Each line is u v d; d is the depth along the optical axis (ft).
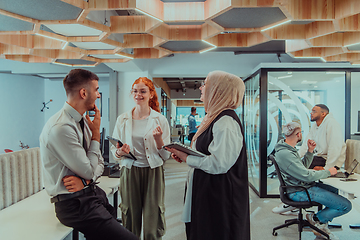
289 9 6.68
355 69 13.89
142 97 6.72
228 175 4.25
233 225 4.16
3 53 10.44
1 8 6.10
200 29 8.91
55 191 4.26
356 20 7.70
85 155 4.42
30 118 21.54
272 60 18.06
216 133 4.18
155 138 6.03
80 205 4.23
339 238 8.93
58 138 4.09
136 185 6.39
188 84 39.47
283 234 9.25
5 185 6.44
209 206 4.27
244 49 17.19
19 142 20.38
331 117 10.79
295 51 11.18
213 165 4.09
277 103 14.30
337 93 14.12
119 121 6.83
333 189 9.69
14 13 6.41
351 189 7.65
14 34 7.97
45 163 4.29
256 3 6.17
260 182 14.15
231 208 4.19
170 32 8.91
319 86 14.19
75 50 9.89
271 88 14.34
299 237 8.72
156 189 6.42
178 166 24.36
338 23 7.34
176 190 15.38
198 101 63.05
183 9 7.23
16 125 20.20
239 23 7.50
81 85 4.42
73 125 4.35
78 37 8.64
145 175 6.40
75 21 6.89
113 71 17.88
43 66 17.76
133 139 6.47
